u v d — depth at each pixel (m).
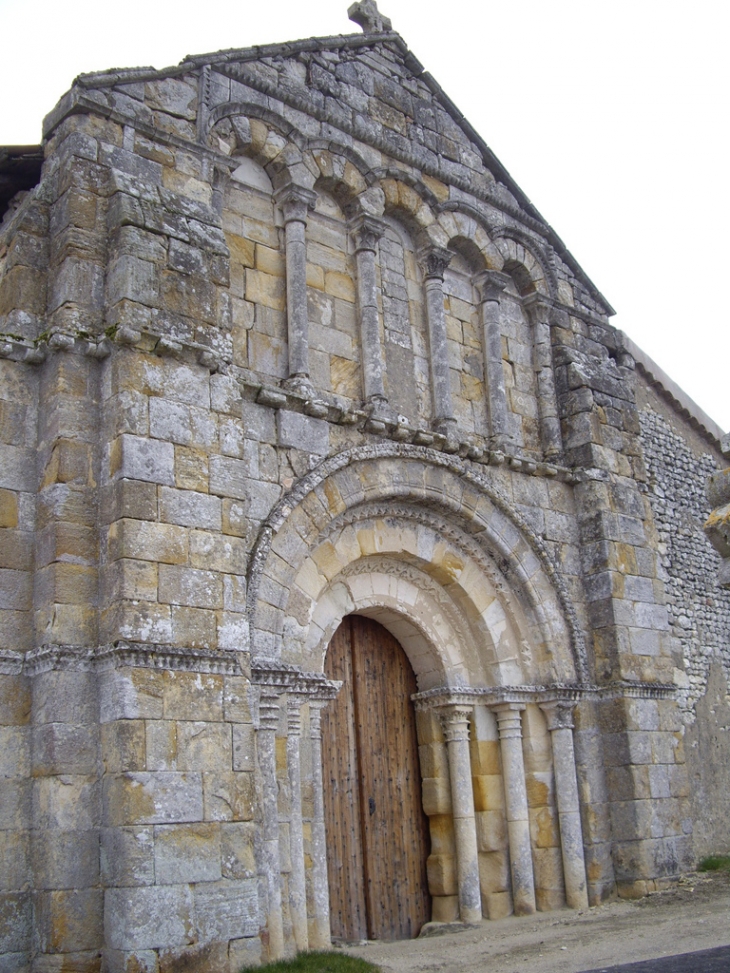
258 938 8.91
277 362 12.13
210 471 9.93
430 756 13.26
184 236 10.53
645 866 13.27
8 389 9.68
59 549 9.12
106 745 8.75
